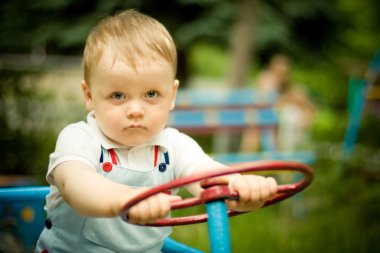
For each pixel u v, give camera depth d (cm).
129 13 130
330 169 333
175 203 97
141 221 94
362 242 258
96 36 123
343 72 737
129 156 130
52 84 394
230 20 545
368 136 402
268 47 610
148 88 118
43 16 517
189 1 523
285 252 256
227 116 398
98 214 99
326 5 611
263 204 116
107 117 119
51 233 135
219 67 1130
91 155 123
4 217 219
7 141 334
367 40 836
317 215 295
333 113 806
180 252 148
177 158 137
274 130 415
